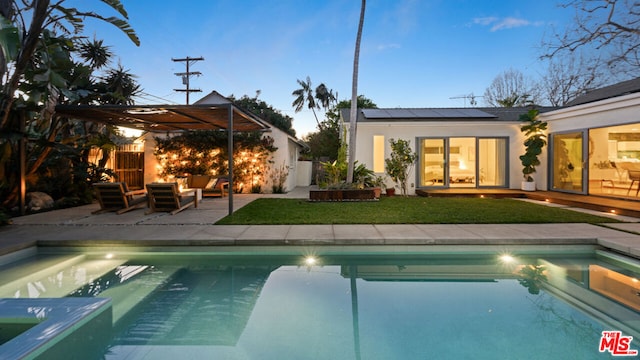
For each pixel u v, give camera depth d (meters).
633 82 10.64
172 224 6.05
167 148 12.67
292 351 2.26
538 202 8.99
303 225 5.91
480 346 2.31
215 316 2.82
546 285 3.57
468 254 4.74
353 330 2.56
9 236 5.09
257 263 4.41
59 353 2.21
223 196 11.01
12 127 7.00
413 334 2.50
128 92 11.38
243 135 12.58
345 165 10.98
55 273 3.98
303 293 3.37
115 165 13.16
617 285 3.53
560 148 10.13
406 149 10.77
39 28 5.49
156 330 2.58
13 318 2.46
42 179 9.06
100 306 2.72
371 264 4.36
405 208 7.87
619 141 8.38
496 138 11.57
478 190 11.00
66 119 8.51
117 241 4.86
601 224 5.75
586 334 2.49
